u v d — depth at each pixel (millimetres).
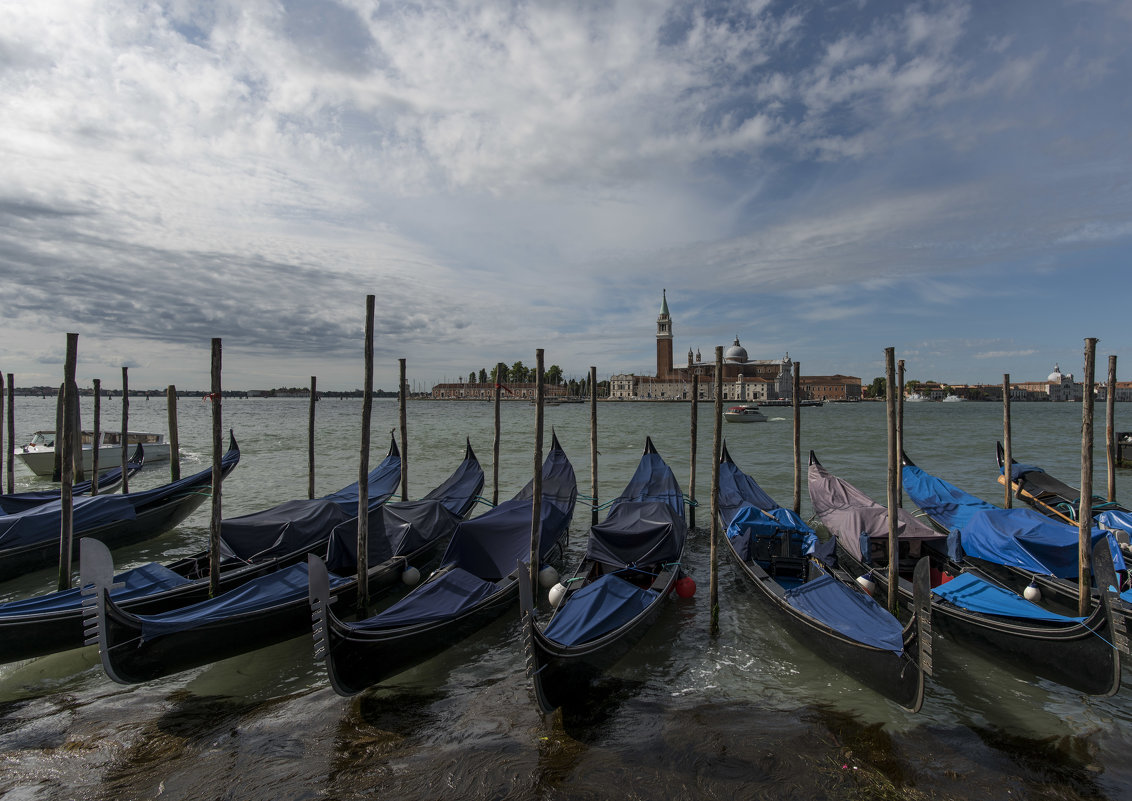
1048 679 9234
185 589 11648
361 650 9008
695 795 7055
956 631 10539
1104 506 17328
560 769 7535
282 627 10742
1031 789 7164
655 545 13156
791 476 30094
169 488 18750
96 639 8750
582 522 20625
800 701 9180
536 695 8164
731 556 16438
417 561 14906
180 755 7883
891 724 8516
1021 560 12812
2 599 13906
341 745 8102
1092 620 8570
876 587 12648
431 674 10156
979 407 176125
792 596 11188
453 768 7559
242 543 13680
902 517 14109
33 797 7109
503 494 25781
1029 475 21344
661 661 10523
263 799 7043
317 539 14438
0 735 8359
